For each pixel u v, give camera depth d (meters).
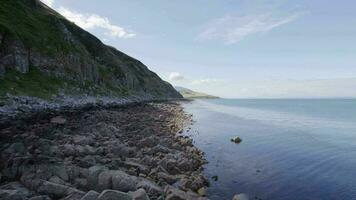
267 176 18.38
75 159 16.45
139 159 18.33
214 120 57.97
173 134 32.38
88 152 18.70
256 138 34.25
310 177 18.48
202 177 16.75
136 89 137.25
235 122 55.12
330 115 82.50
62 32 81.06
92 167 14.08
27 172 13.55
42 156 15.99
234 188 15.88
